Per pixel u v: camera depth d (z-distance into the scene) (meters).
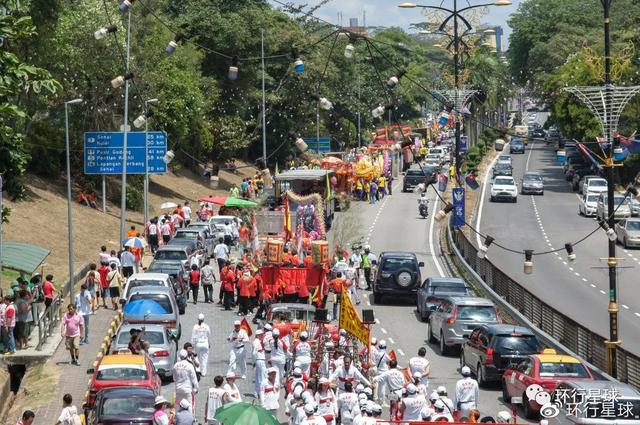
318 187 66.94
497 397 31.62
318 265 43.28
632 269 59.81
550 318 39.28
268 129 113.31
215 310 45.66
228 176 104.81
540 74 159.62
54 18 58.31
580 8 175.50
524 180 99.12
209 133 97.44
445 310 37.91
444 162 110.19
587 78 100.19
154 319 35.31
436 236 70.38
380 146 98.12
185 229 58.00
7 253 40.81
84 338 37.91
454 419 25.20
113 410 24.59
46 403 31.02
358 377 26.53
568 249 38.25
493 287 49.78
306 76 111.19
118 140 60.28
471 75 127.12
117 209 73.94
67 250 57.66
